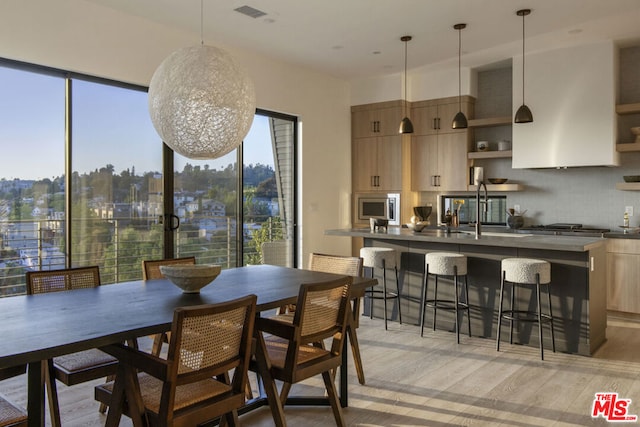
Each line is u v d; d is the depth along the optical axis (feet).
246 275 11.05
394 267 15.94
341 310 8.61
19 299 8.43
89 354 8.34
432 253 14.96
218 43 17.97
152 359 6.15
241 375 7.00
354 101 24.12
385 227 17.54
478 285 14.92
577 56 18.47
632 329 15.81
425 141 23.08
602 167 19.56
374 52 19.29
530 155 19.57
